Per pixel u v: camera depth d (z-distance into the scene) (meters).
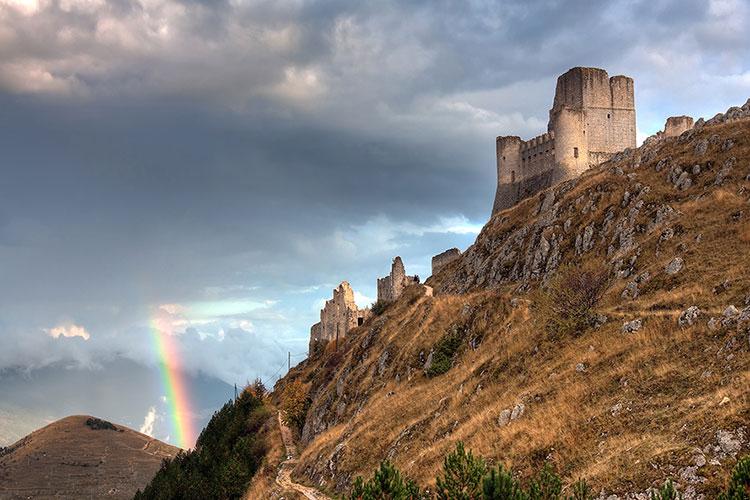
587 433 46.84
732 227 69.56
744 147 85.25
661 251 73.00
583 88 126.50
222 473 100.38
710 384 44.41
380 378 93.50
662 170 91.44
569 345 61.91
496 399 61.81
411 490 37.44
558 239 93.12
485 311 85.31
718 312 52.09
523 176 132.12
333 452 77.00
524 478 46.31
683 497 35.47
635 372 50.47
